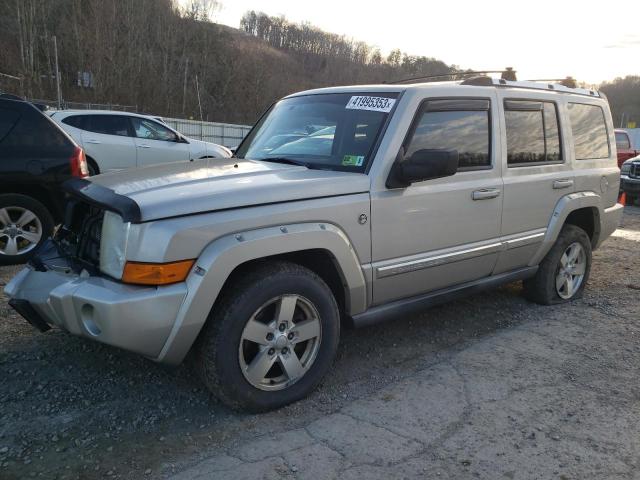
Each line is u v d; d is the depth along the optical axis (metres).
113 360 3.63
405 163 3.41
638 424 3.03
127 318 2.61
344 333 4.26
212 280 2.74
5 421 2.90
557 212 4.71
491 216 4.10
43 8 43.03
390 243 3.49
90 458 2.63
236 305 2.87
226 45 55.41
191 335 2.77
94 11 43.78
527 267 4.72
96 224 2.98
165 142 11.08
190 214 2.76
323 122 3.88
